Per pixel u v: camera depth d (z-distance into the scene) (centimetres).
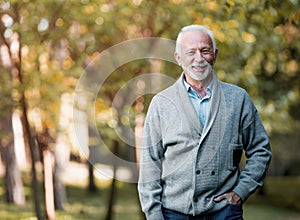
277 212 2256
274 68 1290
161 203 368
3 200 1864
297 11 576
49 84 1016
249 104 364
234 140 357
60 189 1697
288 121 1288
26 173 2339
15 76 1004
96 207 1891
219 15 868
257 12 801
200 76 356
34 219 1290
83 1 957
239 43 975
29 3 925
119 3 964
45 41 976
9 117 1411
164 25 960
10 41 1007
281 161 3303
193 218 360
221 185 358
